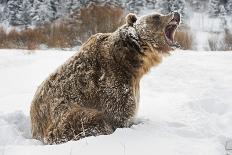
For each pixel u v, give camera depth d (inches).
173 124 265.9
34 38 947.3
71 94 261.6
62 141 255.0
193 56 530.6
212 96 352.8
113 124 262.2
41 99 271.7
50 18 1572.3
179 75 448.1
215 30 1475.1
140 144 221.9
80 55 267.7
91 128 254.5
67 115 256.4
